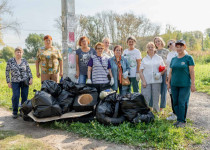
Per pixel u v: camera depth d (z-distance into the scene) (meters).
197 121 4.96
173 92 4.65
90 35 36.62
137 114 4.50
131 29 35.94
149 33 37.47
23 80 5.45
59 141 3.84
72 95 5.00
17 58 5.45
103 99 4.74
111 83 5.30
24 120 5.00
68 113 4.73
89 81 5.28
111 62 5.50
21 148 3.34
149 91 5.30
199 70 14.81
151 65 5.22
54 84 5.00
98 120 4.46
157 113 5.34
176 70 4.50
